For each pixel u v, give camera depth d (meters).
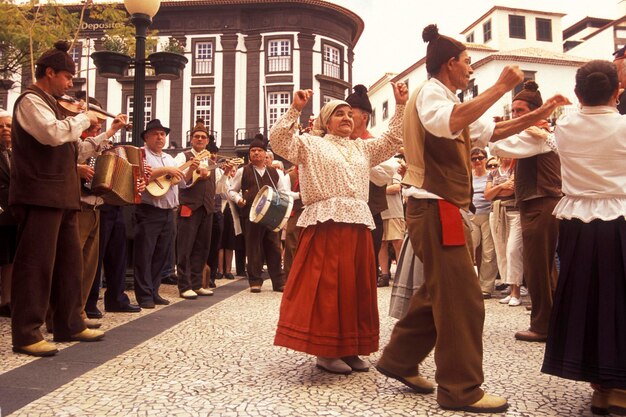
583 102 2.82
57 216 3.76
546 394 2.96
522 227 4.42
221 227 7.83
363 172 3.53
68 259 4.07
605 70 2.78
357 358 3.47
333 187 3.40
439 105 2.61
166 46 31.67
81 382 3.04
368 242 3.46
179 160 6.85
